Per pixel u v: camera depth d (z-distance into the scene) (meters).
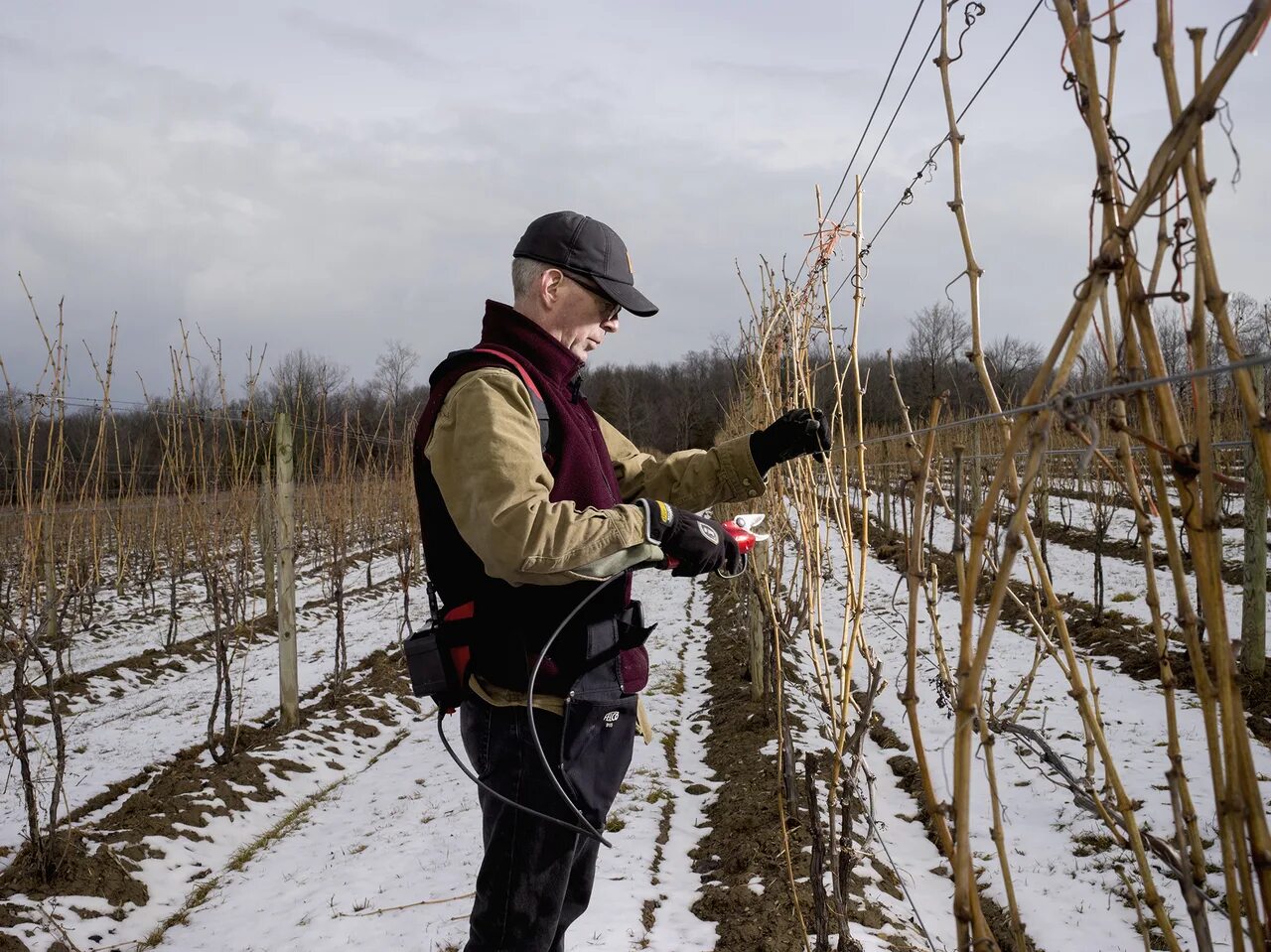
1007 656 6.67
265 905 3.89
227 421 7.34
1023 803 4.32
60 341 4.66
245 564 6.77
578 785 1.71
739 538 1.69
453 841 4.35
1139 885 3.43
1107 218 0.84
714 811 4.68
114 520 9.98
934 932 3.29
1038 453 0.81
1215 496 0.80
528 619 1.70
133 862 4.16
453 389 1.65
